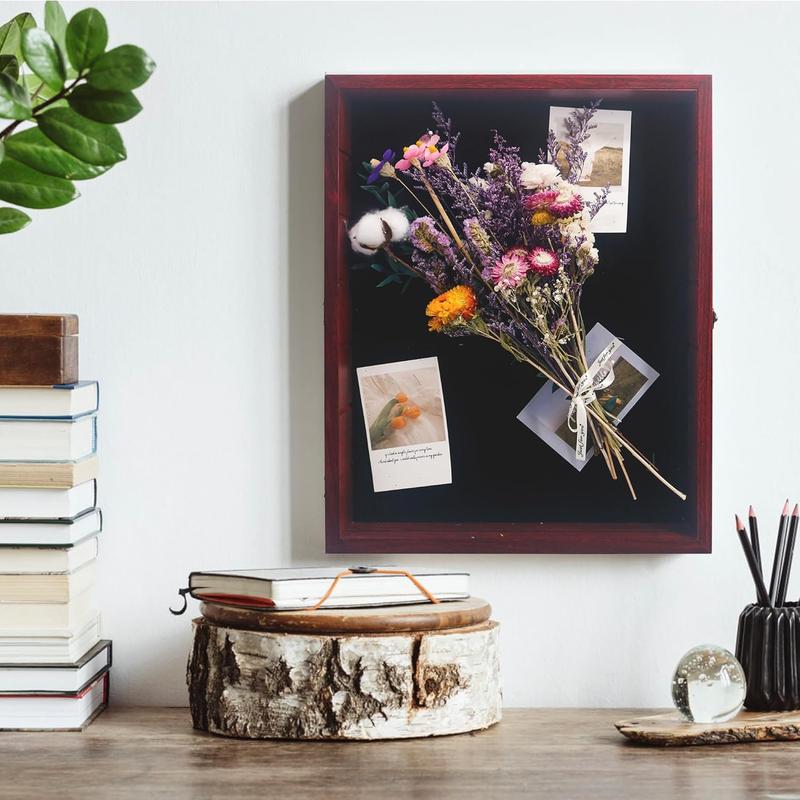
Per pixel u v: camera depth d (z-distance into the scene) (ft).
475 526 4.46
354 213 4.48
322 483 4.54
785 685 4.04
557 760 3.55
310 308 4.55
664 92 4.42
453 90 4.44
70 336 4.09
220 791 3.20
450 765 3.48
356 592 3.92
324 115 4.51
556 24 4.53
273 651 3.75
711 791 3.21
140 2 4.55
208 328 4.56
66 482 3.96
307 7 4.55
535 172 4.44
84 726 4.03
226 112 4.56
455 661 3.82
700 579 4.50
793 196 4.52
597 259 4.45
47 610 3.99
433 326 4.46
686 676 3.88
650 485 4.45
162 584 4.54
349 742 3.74
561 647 4.50
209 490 4.54
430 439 4.48
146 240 4.56
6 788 3.24
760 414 4.52
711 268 4.42
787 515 4.44
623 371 4.45
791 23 4.52
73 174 2.55
